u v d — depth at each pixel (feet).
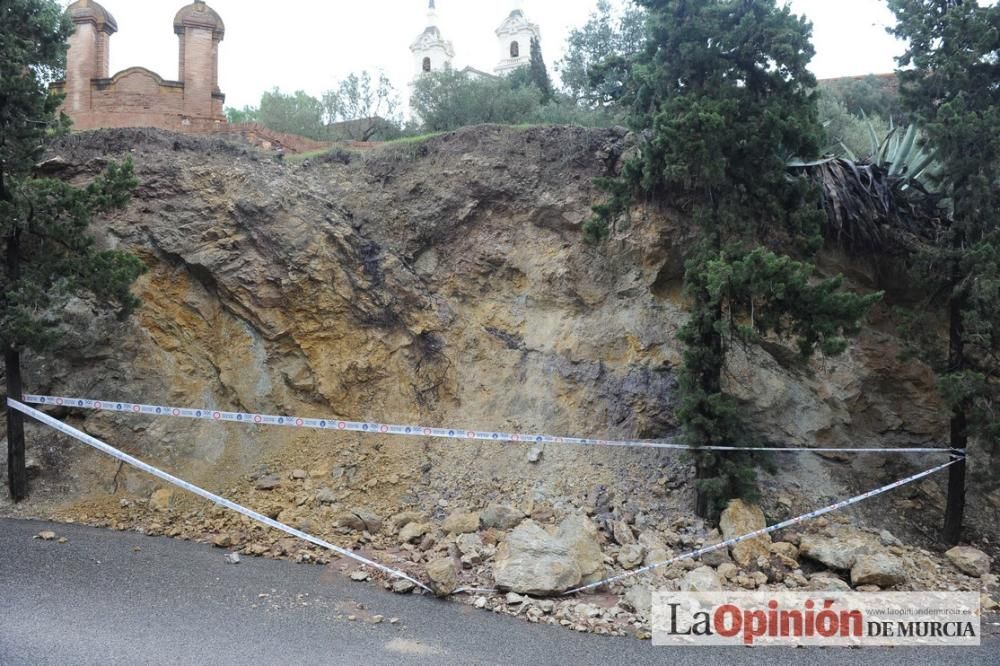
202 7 44.16
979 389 26.30
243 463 28.78
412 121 56.49
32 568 20.61
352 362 31.32
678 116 27.17
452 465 29.32
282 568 22.65
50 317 29.55
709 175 26.76
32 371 29.22
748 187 28.35
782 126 27.12
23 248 27.14
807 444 30.63
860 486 30.17
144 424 28.91
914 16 28.76
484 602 20.98
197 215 31.94
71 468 27.53
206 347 30.96
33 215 26.21
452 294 33.96
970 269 27.32
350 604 20.24
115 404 24.79
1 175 26.43
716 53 27.86
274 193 33.01
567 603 21.15
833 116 51.72
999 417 26.58
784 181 27.96
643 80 29.04
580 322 32.63
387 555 24.16
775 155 27.86
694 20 27.66
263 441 29.58
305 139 43.09
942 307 29.53
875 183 34.04
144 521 25.57
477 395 31.89
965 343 27.71
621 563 23.67
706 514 26.61
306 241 32.07
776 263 23.90
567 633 19.44
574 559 22.30
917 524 29.04
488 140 36.19
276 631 18.06
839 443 31.07
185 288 31.32
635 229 32.60
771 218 28.81
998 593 24.34
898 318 31.91
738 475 25.50
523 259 33.86
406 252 34.40
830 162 33.68
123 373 29.58
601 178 30.30
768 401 30.63
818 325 24.26
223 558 23.02
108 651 16.20
